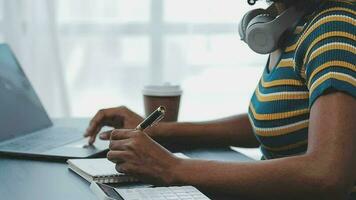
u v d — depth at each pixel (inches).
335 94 35.0
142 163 37.0
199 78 105.0
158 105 55.4
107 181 38.9
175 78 104.4
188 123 54.4
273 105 41.6
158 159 37.2
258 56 104.7
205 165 37.0
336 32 36.8
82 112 104.0
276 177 35.2
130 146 37.4
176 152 51.2
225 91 105.8
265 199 35.7
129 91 104.1
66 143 51.3
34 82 100.0
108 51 102.7
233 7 103.0
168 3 102.4
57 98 101.2
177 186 36.2
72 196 35.8
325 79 35.3
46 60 100.0
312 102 36.2
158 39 103.1
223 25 103.4
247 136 54.9
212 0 102.8
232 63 104.9
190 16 102.9
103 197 34.1
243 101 106.1
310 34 38.1
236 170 36.2
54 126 60.7
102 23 101.8
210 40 103.8
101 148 49.1
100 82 103.7
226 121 55.7
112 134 39.2
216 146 54.4
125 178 39.2
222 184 35.9
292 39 41.6
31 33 99.3
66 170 42.9
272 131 42.1
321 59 36.1
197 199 33.2
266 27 41.9
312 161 34.7
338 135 34.3
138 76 104.0
